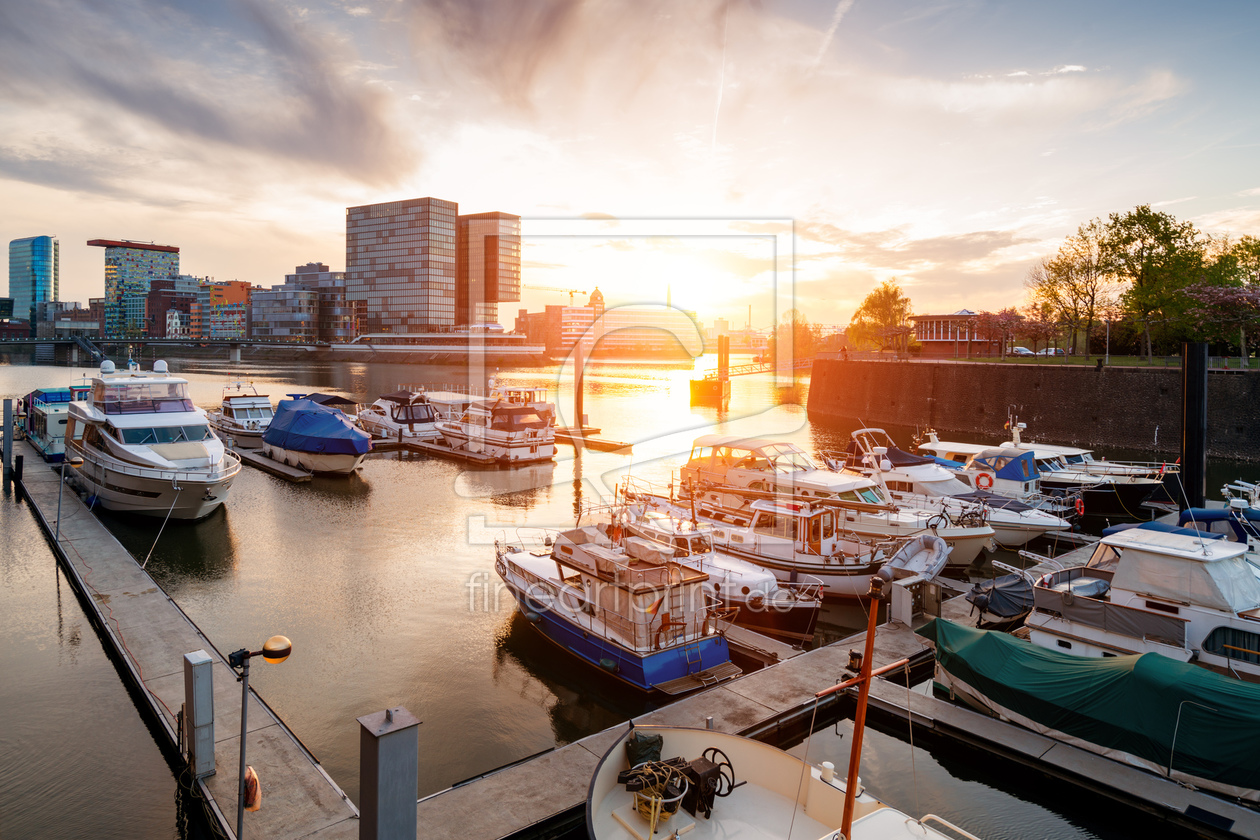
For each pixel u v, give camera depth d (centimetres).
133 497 2350
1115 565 1475
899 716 1182
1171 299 5188
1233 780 913
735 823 794
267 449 3700
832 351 7181
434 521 2547
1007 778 1059
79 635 1499
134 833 915
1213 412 4069
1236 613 1174
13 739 1119
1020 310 8225
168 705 1139
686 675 1311
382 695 1320
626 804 820
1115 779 972
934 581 1670
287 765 983
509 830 863
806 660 1373
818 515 1777
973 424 5366
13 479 2788
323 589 1872
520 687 1368
